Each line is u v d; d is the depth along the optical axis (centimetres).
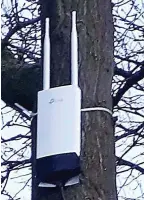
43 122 336
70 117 332
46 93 342
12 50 674
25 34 738
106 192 353
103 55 388
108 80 385
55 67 370
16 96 483
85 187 347
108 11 406
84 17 391
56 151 328
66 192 341
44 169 327
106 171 359
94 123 364
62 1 393
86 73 376
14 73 493
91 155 356
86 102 368
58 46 376
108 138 368
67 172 326
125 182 807
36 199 349
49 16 393
